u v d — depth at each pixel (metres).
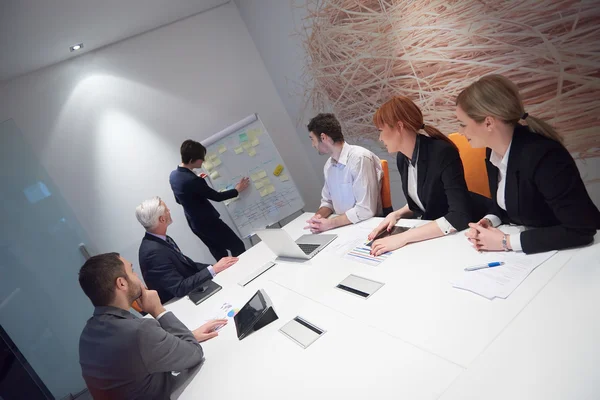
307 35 3.21
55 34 2.58
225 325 1.54
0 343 2.19
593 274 0.95
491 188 1.36
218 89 3.77
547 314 0.89
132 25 3.06
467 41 2.09
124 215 3.45
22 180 2.70
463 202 1.46
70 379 2.81
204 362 1.33
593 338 0.77
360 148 2.03
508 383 0.76
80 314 2.87
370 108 2.95
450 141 1.54
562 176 1.03
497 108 1.06
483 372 0.81
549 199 1.06
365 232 1.84
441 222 1.46
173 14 3.27
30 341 2.67
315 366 1.05
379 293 1.27
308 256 1.78
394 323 1.09
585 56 1.65
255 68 3.93
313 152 4.05
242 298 1.71
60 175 3.19
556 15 1.69
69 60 3.15
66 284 2.82
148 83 3.46
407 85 2.56
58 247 2.81
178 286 2.06
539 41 1.79
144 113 3.46
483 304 1.01
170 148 3.60
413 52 2.42
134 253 3.51
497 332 0.90
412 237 1.51
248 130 3.50
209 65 3.71
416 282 1.24
